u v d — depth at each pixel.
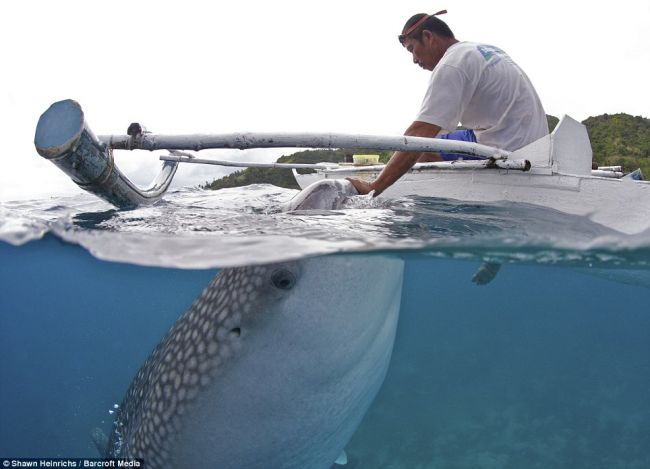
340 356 2.08
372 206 2.76
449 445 5.54
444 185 3.40
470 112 3.31
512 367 10.41
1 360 13.27
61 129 1.88
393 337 2.75
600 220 2.45
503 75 3.14
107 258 1.76
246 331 1.91
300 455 2.38
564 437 5.75
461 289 13.95
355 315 2.02
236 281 1.99
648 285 3.28
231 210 2.92
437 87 3.05
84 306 22.30
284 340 1.93
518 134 3.20
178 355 2.14
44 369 12.10
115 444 2.63
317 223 2.25
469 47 3.13
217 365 1.97
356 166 4.70
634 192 2.40
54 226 2.25
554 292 14.24
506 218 2.47
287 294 1.86
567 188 2.69
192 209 2.99
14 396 8.29
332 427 2.40
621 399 7.36
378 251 1.75
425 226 2.20
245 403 2.02
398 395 7.67
